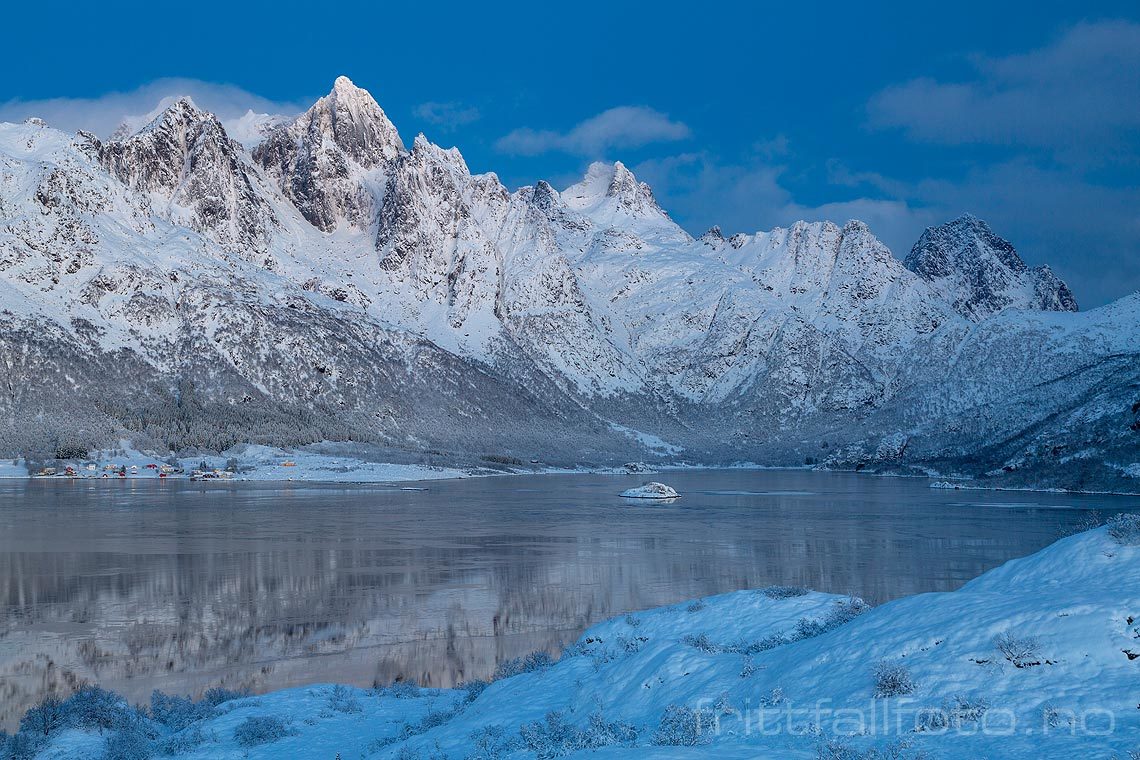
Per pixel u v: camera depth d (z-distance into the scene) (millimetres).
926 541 66812
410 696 26453
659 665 20078
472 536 71750
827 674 16406
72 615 39781
